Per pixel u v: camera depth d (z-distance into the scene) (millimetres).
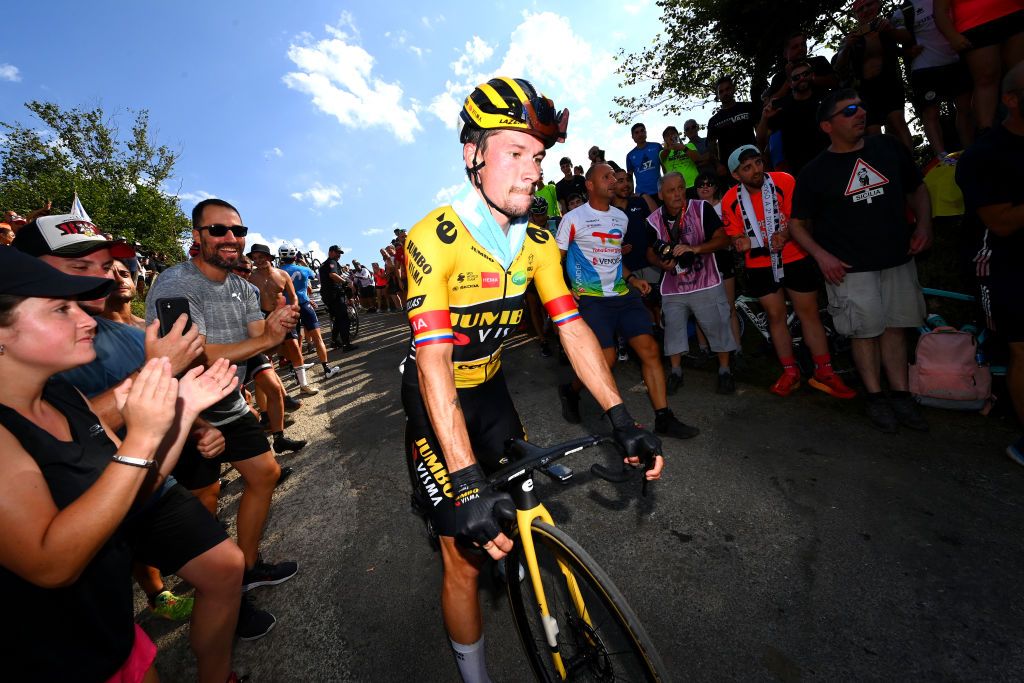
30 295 882
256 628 1938
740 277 5527
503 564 1742
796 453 2656
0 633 892
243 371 2156
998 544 1833
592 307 3021
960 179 2221
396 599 2057
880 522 2045
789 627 1632
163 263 10938
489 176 1167
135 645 1140
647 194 6223
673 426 2984
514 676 1622
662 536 2164
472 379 1479
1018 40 3160
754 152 3139
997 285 2186
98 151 29828
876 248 2631
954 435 2588
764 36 12195
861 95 4289
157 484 1190
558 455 1182
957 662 1435
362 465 3422
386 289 13484
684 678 1514
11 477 831
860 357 2850
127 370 1617
